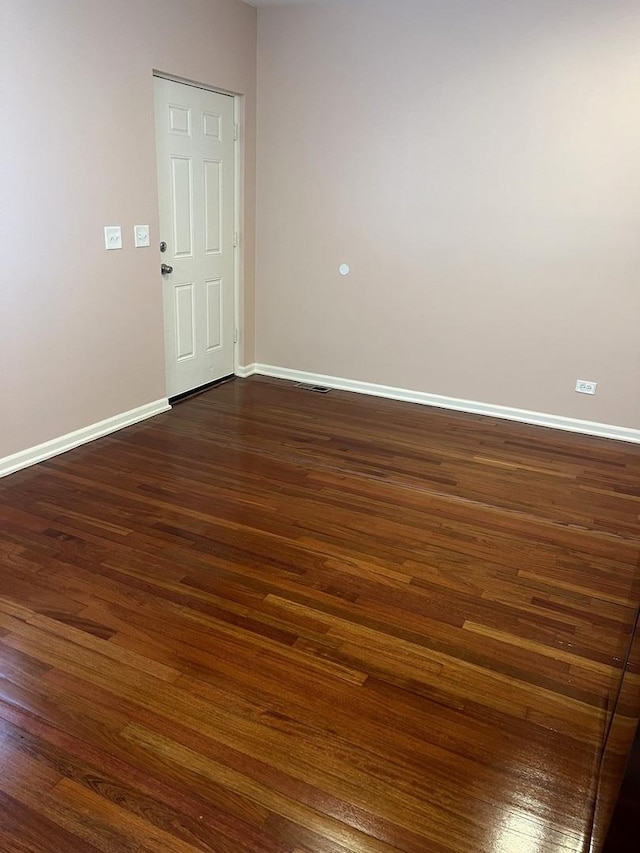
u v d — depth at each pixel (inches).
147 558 96.3
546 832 57.1
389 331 174.6
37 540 100.0
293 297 185.2
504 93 144.9
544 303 154.3
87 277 130.2
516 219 151.7
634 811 38.6
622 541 106.9
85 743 64.3
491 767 63.5
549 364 157.8
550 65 139.1
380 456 138.9
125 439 141.7
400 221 164.6
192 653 77.2
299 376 191.8
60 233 122.3
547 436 154.8
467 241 158.4
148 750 63.8
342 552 100.1
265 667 75.4
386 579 93.6
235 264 182.2
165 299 157.4
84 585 89.4
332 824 57.1
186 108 150.6
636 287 144.3
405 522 110.3
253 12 163.6
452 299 164.2
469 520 112.0
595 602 90.2
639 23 129.6
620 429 153.9
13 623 81.2
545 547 104.1
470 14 143.1
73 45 116.7
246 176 175.5
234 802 58.8
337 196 170.1
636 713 46.1
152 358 152.9
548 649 80.5
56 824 56.3
